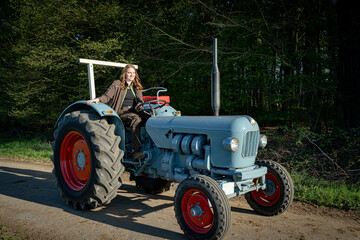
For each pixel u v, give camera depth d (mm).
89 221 3217
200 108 9281
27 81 10102
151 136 3516
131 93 3926
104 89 9898
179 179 3236
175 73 9023
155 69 9602
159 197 4145
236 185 2928
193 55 9000
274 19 8055
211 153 2955
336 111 6527
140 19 9359
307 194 3959
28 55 9594
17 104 10281
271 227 3012
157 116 3596
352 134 5297
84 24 9930
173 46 9289
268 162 3404
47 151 8609
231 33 8148
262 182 3168
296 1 7699
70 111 4125
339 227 3004
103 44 9016
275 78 7809
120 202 3914
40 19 9109
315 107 7473
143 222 3191
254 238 2736
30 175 5730
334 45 7152
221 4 9109
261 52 7793
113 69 9734
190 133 3154
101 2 9562
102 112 3488
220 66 8281
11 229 2996
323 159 5031
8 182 5148
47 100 10266
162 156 3486
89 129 3461
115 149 3461
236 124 2830
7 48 11125
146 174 3875
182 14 9531
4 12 12227
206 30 9297
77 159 3789
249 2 7980
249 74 8039
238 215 3391
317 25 7484
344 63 5984
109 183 3381
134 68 3926
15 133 13062
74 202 3604
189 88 9195
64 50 9227
